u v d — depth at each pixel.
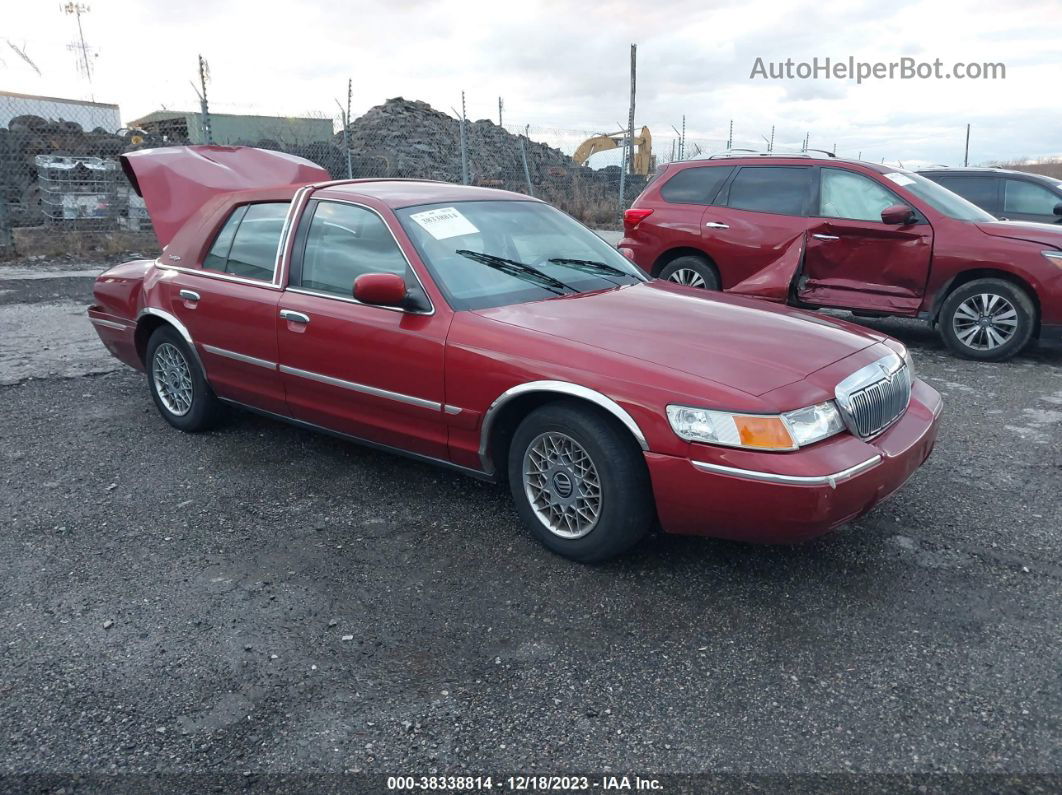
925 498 4.25
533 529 3.68
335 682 2.79
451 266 3.98
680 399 3.11
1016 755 2.44
